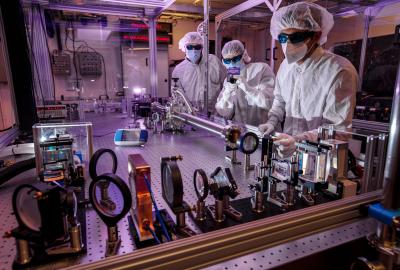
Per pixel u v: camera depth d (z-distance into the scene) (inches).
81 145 44.9
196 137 68.9
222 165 45.3
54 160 35.5
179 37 201.2
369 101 111.5
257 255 23.1
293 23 57.9
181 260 19.0
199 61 124.6
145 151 54.8
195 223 26.9
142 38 177.2
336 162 32.5
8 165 43.2
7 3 69.5
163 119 77.4
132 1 103.6
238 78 94.3
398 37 62.2
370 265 22.6
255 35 204.8
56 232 20.0
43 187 20.0
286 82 73.4
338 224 25.9
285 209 29.3
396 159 20.1
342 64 59.4
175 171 24.5
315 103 64.0
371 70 123.6
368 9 129.6
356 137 37.8
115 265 17.5
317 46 64.3
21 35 72.7
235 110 103.9
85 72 171.6
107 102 130.8
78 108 94.0
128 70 182.4
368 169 33.1
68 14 152.6
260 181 31.6
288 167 31.1
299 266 23.0
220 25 137.5
